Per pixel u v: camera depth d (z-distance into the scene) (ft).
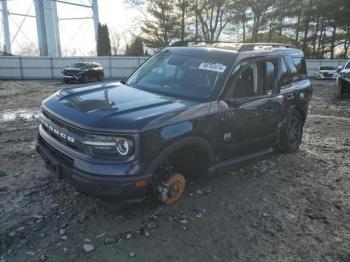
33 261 10.23
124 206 12.19
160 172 12.55
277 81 17.87
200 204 13.88
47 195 14.19
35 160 18.31
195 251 10.96
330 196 15.15
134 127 11.10
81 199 13.88
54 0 139.85
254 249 11.19
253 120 15.85
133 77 16.90
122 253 10.73
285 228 12.46
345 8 147.95
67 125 11.77
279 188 15.76
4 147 20.77
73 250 10.78
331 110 40.06
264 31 147.54
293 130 20.36
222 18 148.46
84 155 11.31
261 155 17.30
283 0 143.64
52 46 140.97
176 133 12.10
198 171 14.48
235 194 14.93
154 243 11.27
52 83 85.66
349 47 163.43
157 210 13.21
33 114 34.17
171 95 14.25
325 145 23.00
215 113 13.67
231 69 14.80
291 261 10.67
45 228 11.87
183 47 17.54
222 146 14.44
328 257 10.93
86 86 15.51
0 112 35.24
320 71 113.09
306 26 158.92
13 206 13.25
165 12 149.48
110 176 11.00
